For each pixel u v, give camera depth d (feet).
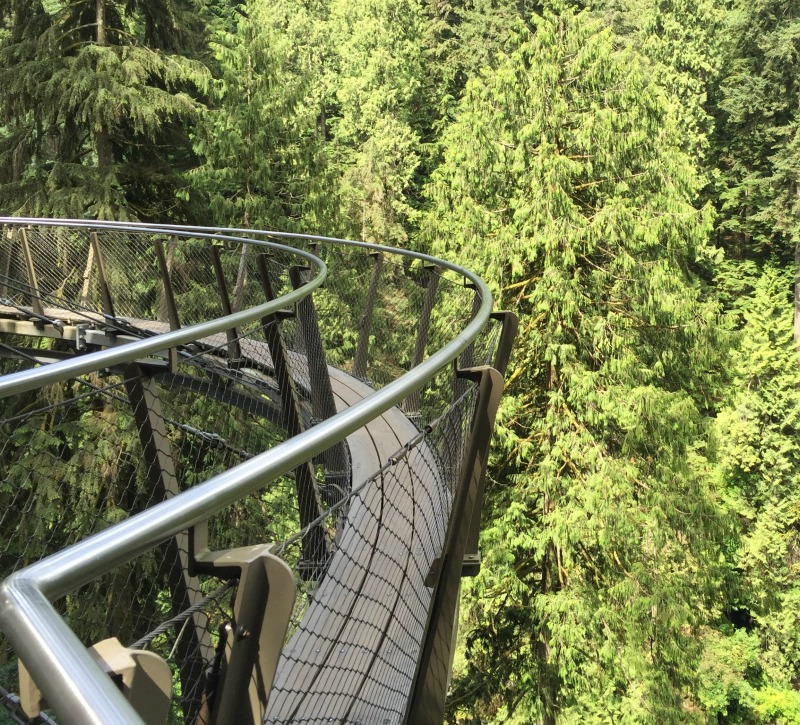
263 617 4.38
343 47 122.62
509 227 49.85
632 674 42.50
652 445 47.88
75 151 53.72
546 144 49.88
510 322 12.26
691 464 53.21
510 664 46.85
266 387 20.34
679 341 51.01
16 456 26.11
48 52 50.01
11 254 29.84
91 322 28.40
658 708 43.32
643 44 123.75
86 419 26.09
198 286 28.12
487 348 14.56
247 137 57.72
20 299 30.07
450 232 54.29
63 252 29.76
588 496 43.93
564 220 48.26
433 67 126.00
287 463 3.98
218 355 23.72
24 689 2.89
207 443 19.04
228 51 58.39
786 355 78.18
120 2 53.31
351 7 129.39
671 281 49.11
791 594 71.46
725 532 47.26
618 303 50.88
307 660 6.88
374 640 7.45
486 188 52.95
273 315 17.81
